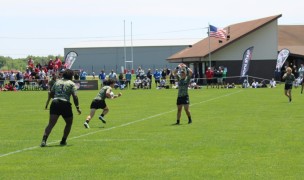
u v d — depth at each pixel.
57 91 16.28
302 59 67.25
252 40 65.88
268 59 66.31
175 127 21.23
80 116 26.77
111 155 14.59
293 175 11.65
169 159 13.82
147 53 119.88
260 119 23.78
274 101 35.19
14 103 37.56
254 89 52.06
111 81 22.30
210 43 70.94
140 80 59.19
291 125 21.20
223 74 57.72
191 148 15.59
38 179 11.66
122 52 119.62
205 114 26.78
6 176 11.99
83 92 53.44
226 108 30.31
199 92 48.38
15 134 19.67
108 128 21.27
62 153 14.98
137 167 12.82
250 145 15.94
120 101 38.19
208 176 11.70
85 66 120.25
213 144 16.28
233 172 12.05
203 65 67.38
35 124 23.25
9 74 62.91
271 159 13.55
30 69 60.34
